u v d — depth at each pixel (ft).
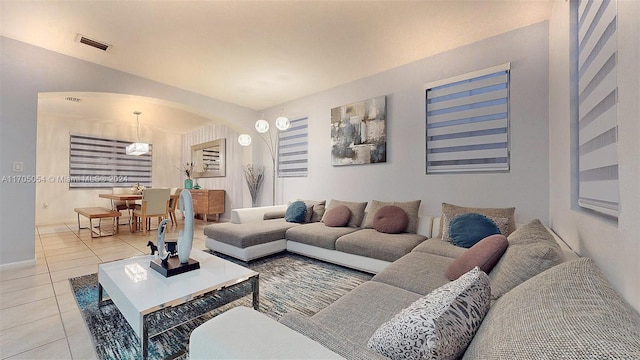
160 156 24.99
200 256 7.48
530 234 4.67
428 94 10.96
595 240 4.27
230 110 16.74
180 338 5.49
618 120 3.22
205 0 7.53
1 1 7.54
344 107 13.51
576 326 1.73
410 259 6.66
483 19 8.44
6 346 5.18
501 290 3.80
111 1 7.58
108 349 5.11
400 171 11.71
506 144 9.21
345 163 13.43
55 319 6.14
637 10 2.73
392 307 4.22
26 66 9.86
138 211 17.30
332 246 9.66
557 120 7.21
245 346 2.11
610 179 3.75
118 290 5.32
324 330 2.53
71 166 20.42
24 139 9.87
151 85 13.10
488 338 2.16
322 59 11.06
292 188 16.21
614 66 3.56
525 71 8.86
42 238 14.75
